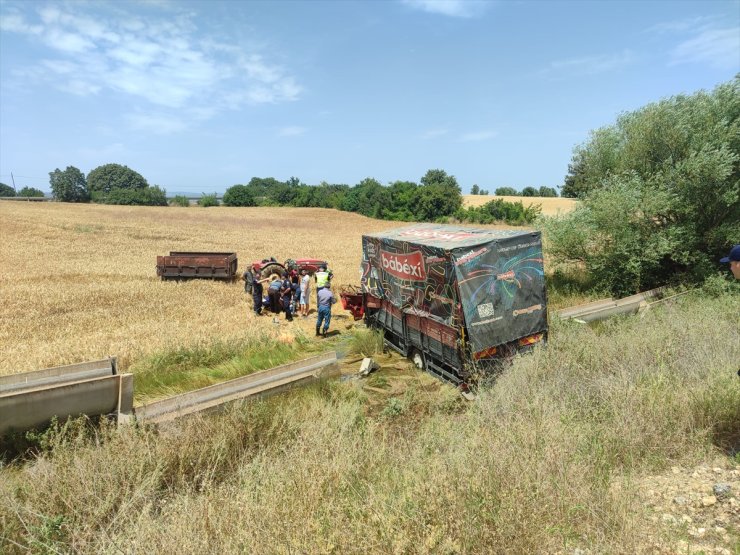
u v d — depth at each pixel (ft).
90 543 12.28
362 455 16.15
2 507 14.10
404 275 34.27
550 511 11.47
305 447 17.21
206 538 11.19
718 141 47.01
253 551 10.57
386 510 11.51
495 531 10.59
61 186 341.82
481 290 28.19
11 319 46.47
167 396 29.30
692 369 21.25
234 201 315.37
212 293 59.82
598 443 14.93
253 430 20.17
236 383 25.90
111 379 22.68
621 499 11.82
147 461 16.93
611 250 50.16
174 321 46.19
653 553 10.26
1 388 24.45
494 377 26.96
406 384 31.04
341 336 44.70
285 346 39.09
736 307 33.14
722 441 15.62
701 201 48.83
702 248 50.57
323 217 219.00
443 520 10.90
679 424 16.12
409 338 35.17
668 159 50.29
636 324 32.01
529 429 15.85
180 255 70.44
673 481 13.60
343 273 76.59
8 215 154.20
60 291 58.75
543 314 30.50
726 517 11.61
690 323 28.73
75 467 16.39
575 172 63.31
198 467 17.21
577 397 20.35
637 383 20.10
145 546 11.37
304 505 12.41
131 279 69.26
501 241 29.04
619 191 48.85
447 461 14.10
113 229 138.82
